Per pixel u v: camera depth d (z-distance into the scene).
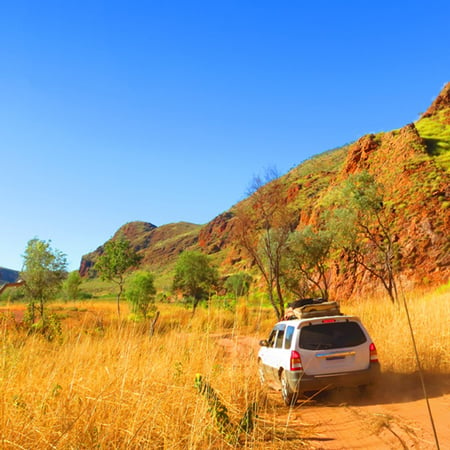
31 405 4.53
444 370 8.74
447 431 4.85
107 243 34.91
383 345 10.24
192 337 7.36
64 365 5.64
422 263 38.19
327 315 8.53
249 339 8.18
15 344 6.14
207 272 34.47
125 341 6.47
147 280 30.05
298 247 32.41
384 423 4.86
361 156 58.06
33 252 26.77
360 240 37.03
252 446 4.61
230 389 6.82
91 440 4.11
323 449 4.65
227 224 173.88
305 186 93.44
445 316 11.12
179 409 5.06
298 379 7.48
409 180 46.66
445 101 70.38
